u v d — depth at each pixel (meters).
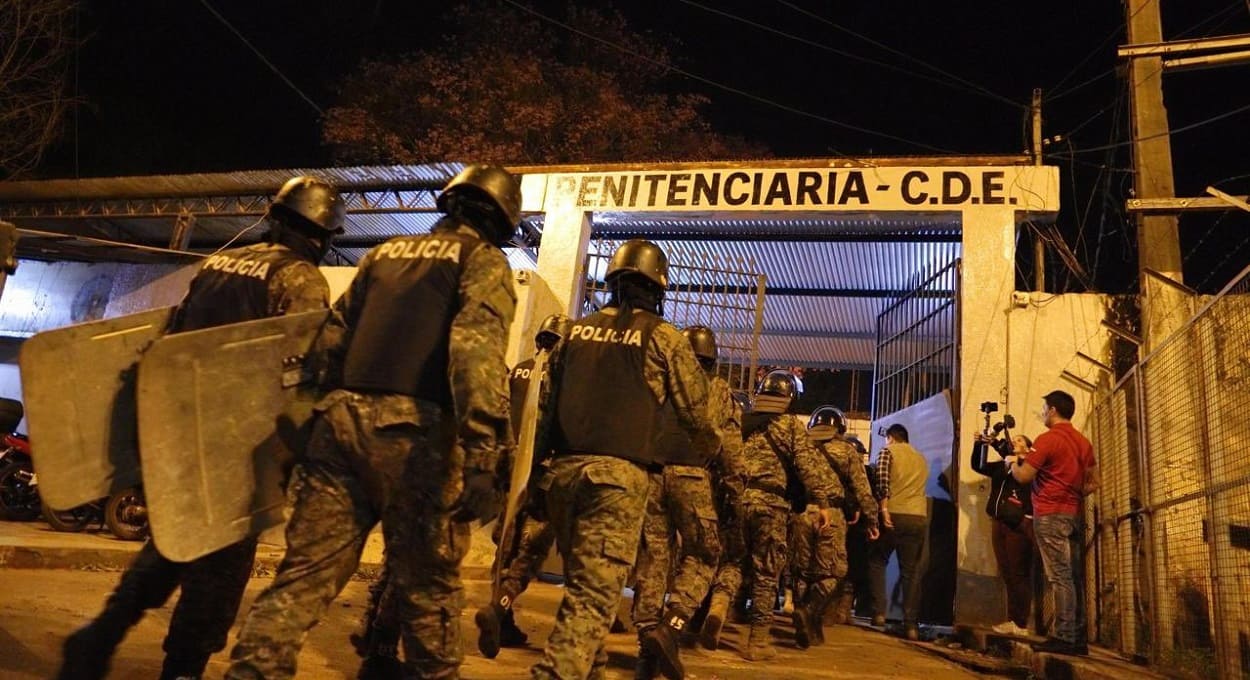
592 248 11.62
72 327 3.00
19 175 14.42
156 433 2.68
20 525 8.29
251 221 13.09
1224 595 5.94
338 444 2.72
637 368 3.66
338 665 4.31
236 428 2.84
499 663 4.90
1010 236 9.20
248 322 2.89
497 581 3.40
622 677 4.97
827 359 15.84
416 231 12.85
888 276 11.54
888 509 8.52
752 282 11.56
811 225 10.23
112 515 7.60
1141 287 8.60
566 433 3.60
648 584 4.75
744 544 6.00
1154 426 7.16
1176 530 6.75
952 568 9.47
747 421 6.39
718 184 10.08
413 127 19.03
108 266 13.28
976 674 6.38
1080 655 6.53
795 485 6.73
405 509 2.72
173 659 3.17
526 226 11.51
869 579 9.16
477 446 2.62
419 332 2.79
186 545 2.71
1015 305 8.93
